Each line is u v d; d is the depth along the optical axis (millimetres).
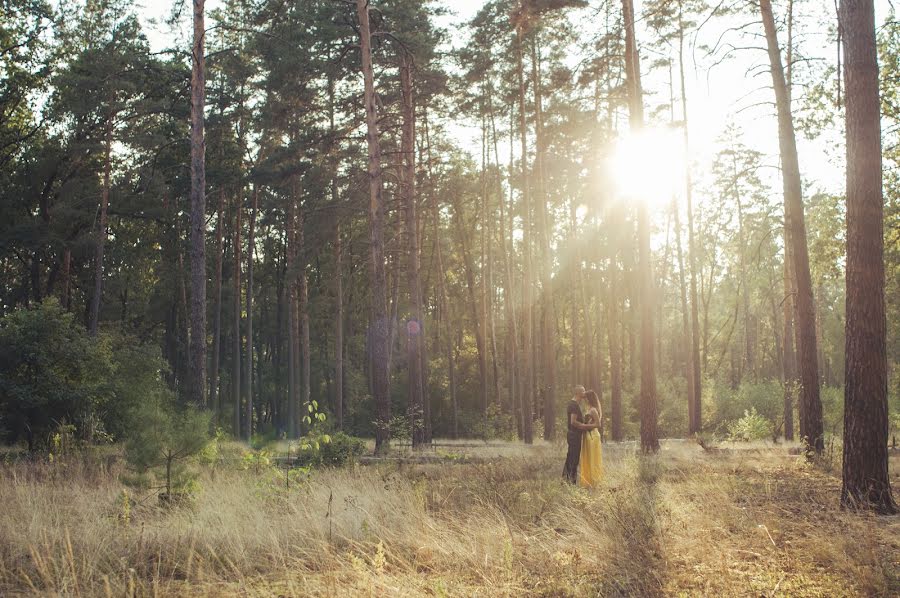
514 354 39812
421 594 5480
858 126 9492
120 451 15516
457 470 13508
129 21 30344
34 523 7211
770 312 62344
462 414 48500
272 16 22703
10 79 32656
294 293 45000
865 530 7324
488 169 43031
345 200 29938
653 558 6484
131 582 5316
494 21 29844
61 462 13047
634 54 19125
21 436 17984
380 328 21625
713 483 10625
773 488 10953
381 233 21984
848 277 9492
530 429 30875
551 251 47750
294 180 36344
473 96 32406
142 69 27453
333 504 8602
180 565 6484
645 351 18250
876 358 9211
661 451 18078
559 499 9320
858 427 9156
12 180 34031
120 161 36250
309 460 14344
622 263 42656
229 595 5590
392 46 26750
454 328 58531
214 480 10680
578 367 41531
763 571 6012
